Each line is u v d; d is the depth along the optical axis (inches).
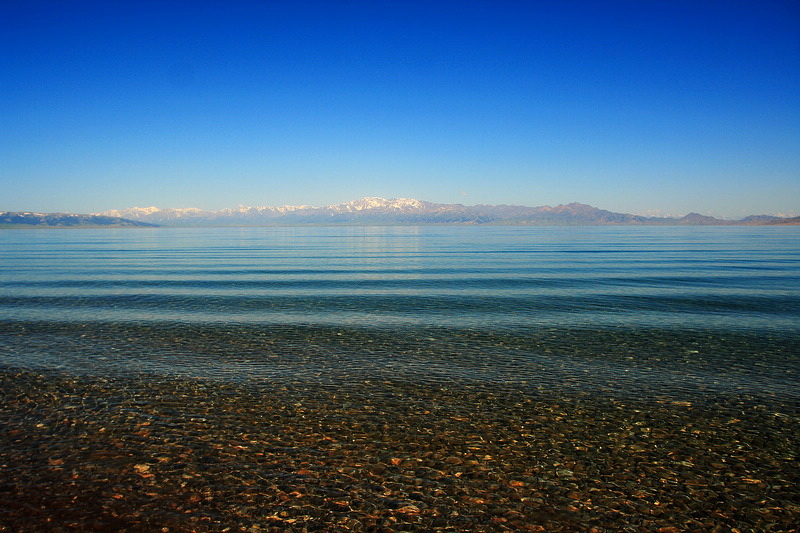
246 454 499.2
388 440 534.3
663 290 1541.6
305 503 415.2
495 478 458.9
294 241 6112.2
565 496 430.9
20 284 1702.8
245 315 1179.9
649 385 707.4
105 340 944.3
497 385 707.4
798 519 401.1
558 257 3021.7
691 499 427.8
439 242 5684.1
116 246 4655.5
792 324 1079.0
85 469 465.1
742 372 764.6
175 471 464.1
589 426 572.1
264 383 711.1
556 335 991.6
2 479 445.4
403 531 380.5
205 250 3971.5
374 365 797.9
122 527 380.5
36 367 775.7
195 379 725.9
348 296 1457.9
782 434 552.4
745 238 6461.6
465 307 1283.2
